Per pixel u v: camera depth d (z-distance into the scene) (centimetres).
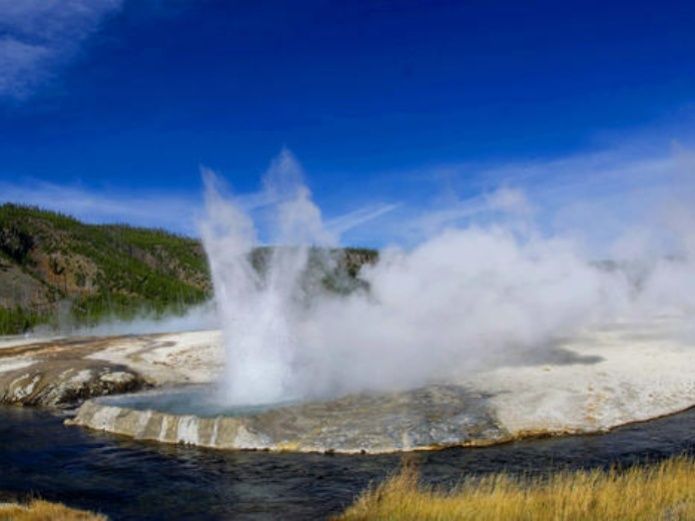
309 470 1738
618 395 2308
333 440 1962
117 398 2728
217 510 1471
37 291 15925
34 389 3322
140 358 3975
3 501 1565
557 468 1659
